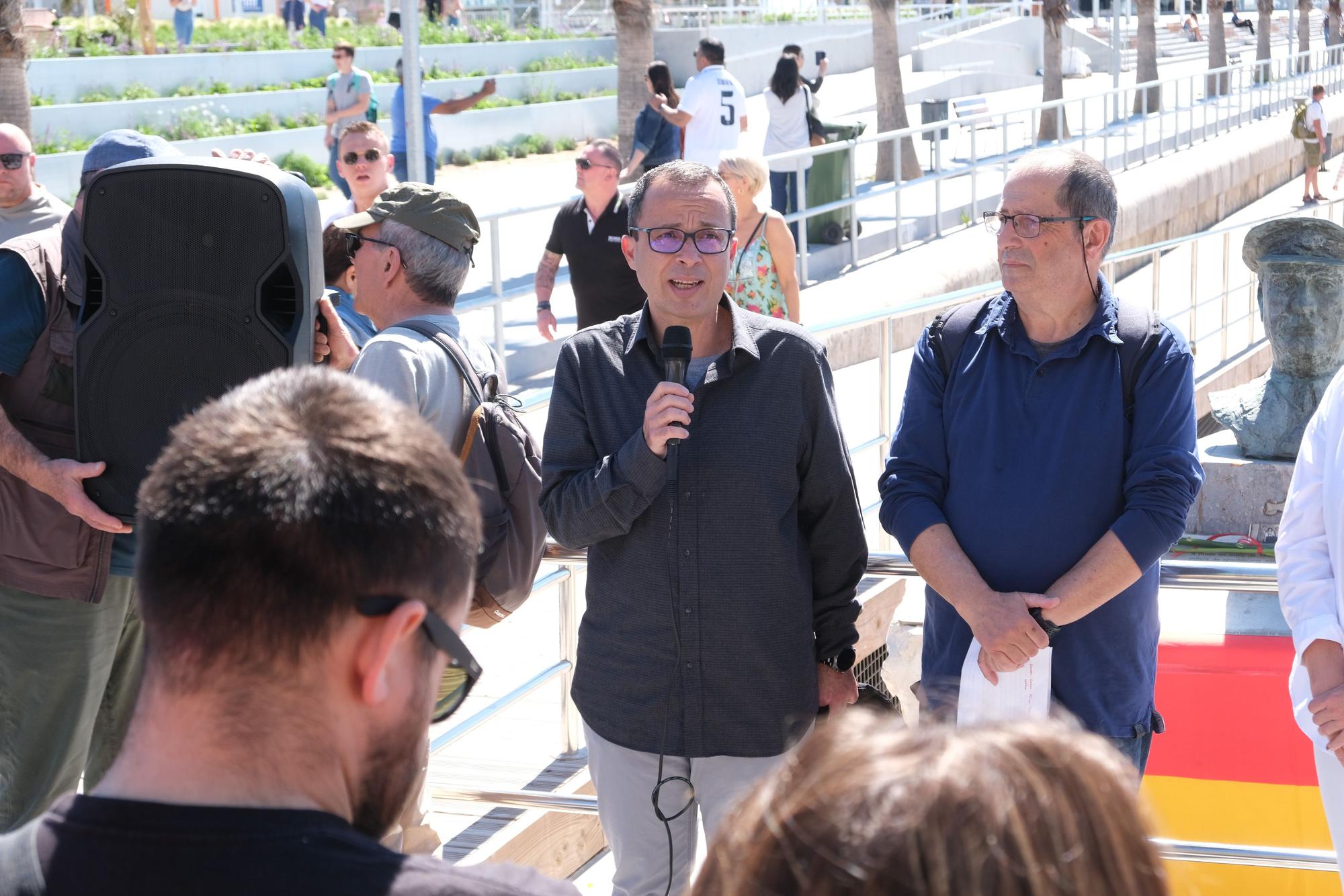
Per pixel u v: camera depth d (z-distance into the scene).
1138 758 2.74
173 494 1.18
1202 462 5.69
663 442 2.54
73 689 3.16
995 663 2.57
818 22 34.00
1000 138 21.98
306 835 1.13
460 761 4.15
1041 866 0.80
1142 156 19.27
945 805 0.81
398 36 26.84
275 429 1.20
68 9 25.34
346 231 3.08
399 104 12.32
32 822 1.16
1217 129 22.56
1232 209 20.66
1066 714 1.03
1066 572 2.62
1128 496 2.60
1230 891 3.53
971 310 2.81
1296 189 22.47
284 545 1.15
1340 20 45.25
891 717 0.93
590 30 31.92
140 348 2.69
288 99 22.09
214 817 1.13
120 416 2.72
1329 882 3.47
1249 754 3.58
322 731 1.17
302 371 1.29
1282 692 3.58
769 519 2.67
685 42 31.72
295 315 2.67
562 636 4.09
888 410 5.39
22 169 5.03
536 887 1.19
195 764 1.15
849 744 0.88
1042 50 36.06
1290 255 5.48
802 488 2.75
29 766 3.16
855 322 5.12
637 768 2.76
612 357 2.78
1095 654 2.65
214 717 1.15
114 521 2.79
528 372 9.19
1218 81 25.52
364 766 1.22
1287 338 5.55
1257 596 4.45
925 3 37.00
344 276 4.09
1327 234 5.46
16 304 2.92
